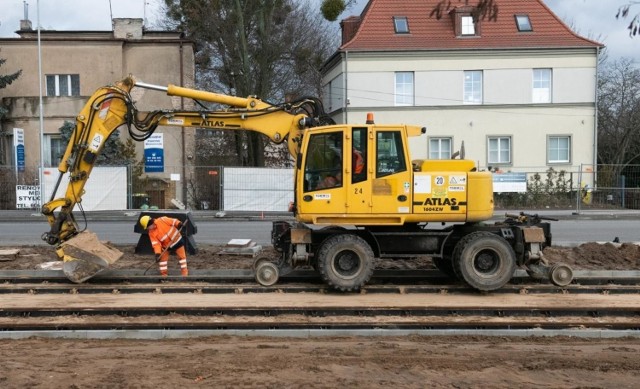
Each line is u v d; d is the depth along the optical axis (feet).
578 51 102.78
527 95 103.45
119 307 29.53
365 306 30.07
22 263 40.86
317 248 34.14
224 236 56.29
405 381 19.43
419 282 36.52
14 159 86.38
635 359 22.17
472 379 19.71
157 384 18.88
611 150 137.18
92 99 35.70
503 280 32.68
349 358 21.94
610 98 136.05
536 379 19.81
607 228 64.23
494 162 104.32
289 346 23.94
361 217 32.53
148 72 94.27
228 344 24.34
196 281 36.52
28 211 79.25
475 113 103.76
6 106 90.84
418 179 32.48
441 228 34.81
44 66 92.38
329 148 32.76
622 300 32.40
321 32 105.29
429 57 103.40
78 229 37.32
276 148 116.78
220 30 99.50
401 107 103.91
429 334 26.27
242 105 36.09
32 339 25.04
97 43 92.53
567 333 26.27
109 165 82.43
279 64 103.86
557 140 104.27
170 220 37.29
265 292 33.91
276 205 82.07
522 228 34.17
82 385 18.72
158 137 83.61
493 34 104.68
